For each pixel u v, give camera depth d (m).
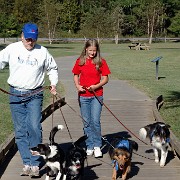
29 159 6.74
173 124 10.73
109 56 38.75
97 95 7.68
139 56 38.62
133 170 7.23
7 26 71.38
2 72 23.33
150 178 6.82
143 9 76.06
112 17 72.31
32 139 6.63
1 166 7.35
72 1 76.81
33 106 6.56
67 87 17.62
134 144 6.96
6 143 7.93
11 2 79.50
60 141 9.05
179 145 7.85
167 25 79.75
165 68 28.06
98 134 7.83
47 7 71.56
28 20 74.81
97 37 72.56
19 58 6.46
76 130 10.18
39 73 6.57
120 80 20.56
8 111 12.13
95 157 7.85
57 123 11.02
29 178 6.72
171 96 15.76
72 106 13.41
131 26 76.69
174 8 79.56
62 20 75.44
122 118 11.82
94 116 7.73
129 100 14.53
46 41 69.69
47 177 6.32
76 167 6.06
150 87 18.05
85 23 74.75
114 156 6.46
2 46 50.12
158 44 65.69
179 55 39.56
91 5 81.88
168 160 7.86
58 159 6.08
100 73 7.69
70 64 30.34
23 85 6.50
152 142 7.50
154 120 11.60
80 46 58.94
